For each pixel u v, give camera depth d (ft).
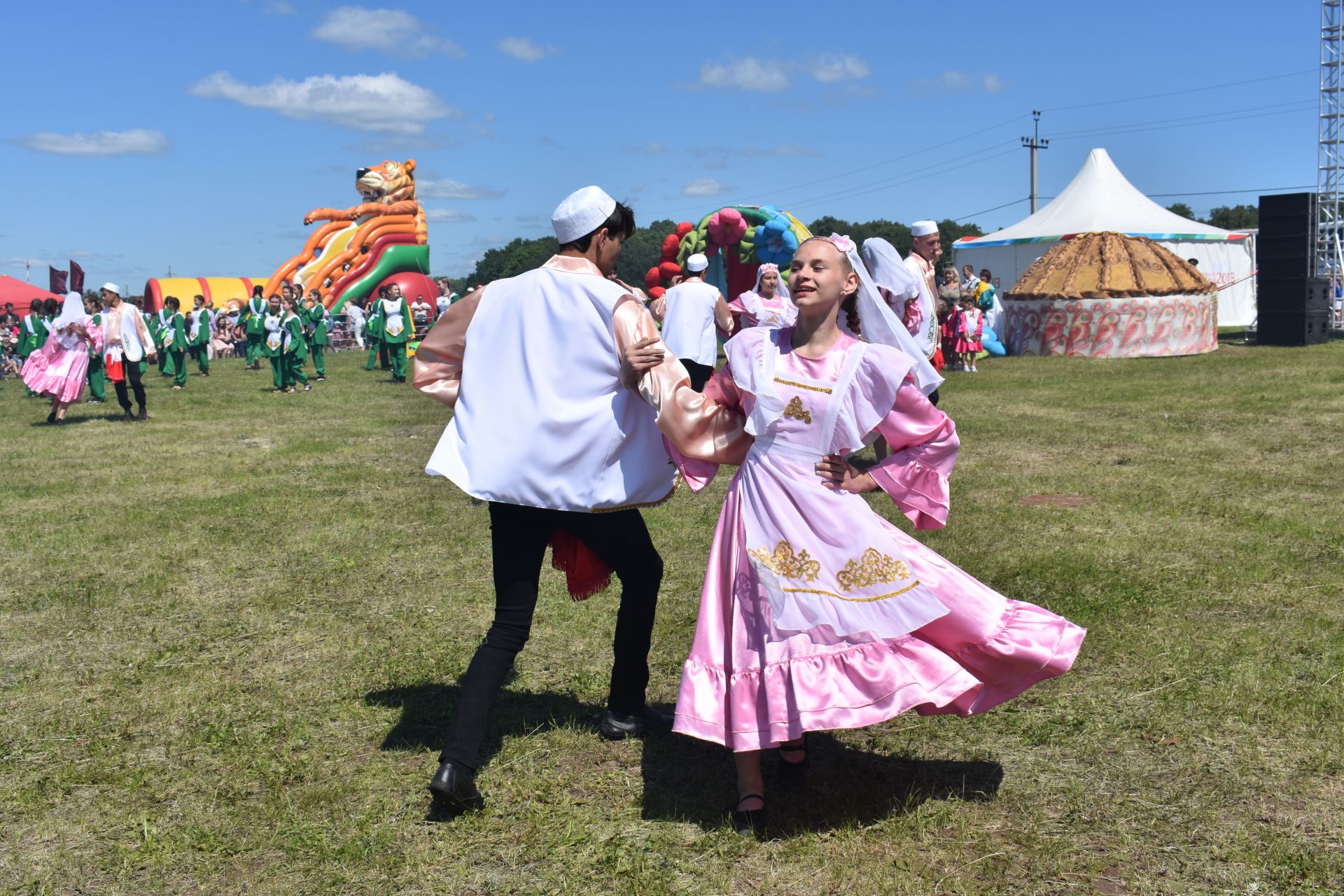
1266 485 24.41
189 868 10.09
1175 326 62.23
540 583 18.75
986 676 10.69
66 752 12.65
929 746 12.12
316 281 122.11
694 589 18.06
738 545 10.52
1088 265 65.16
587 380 11.19
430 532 22.89
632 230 12.06
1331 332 73.56
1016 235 101.71
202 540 22.63
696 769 11.82
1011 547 19.60
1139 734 12.05
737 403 10.97
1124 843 9.91
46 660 15.79
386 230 126.31
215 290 131.64
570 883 9.64
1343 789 10.69
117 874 10.02
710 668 10.44
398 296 65.41
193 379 71.72
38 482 30.53
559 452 11.16
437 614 17.38
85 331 45.98
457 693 14.12
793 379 10.39
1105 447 30.48
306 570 20.17
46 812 11.21
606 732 12.66
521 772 11.78
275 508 25.66
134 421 45.29
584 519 11.71
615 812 10.89
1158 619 15.61
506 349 11.45
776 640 10.12
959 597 10.52
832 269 10.27
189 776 11.98
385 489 28.04
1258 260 68.33
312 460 33.42
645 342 10.93
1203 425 33.83
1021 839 10.05
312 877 9.87
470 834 10.53
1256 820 10.19
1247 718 12.26
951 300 57.26
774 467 10.40
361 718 13.42
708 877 9.64
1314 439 30.53
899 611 10.03
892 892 9.23
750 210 63.26
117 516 25.31
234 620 17.40
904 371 10.13
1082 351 63.46
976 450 30.53
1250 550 19.01
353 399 54.39
